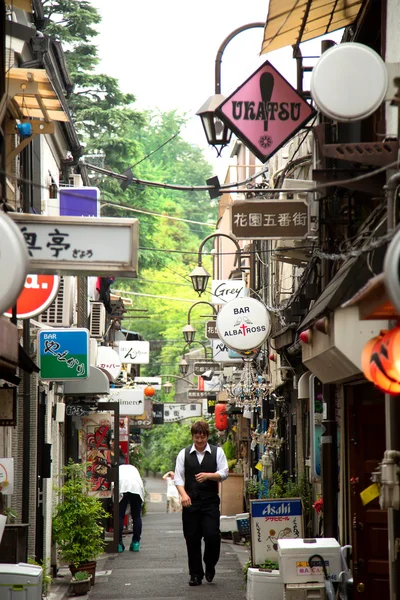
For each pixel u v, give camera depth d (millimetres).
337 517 16422
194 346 79750
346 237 15000
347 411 14742
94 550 19594
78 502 19797
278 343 22984
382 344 8523
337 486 16422
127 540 29938
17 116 14539
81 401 26047
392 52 12336
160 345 81375
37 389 19906
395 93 11344
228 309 22391
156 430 87250
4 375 12250
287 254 17578
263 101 14039
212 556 19641
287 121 14000
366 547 13578
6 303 8648
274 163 25516
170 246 75750
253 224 14727
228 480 31359
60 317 20109
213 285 28984
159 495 66750
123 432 42969
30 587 12031
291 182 16953
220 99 14430
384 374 8430
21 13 18625
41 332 19859
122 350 48500
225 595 18016
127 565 22906
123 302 48062
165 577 20609
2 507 15219
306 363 13578
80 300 30469
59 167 26656
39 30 20234
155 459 86312
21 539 14133
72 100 51281
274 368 27938
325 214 15125
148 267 65688
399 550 11375
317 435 18703
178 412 58844
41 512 20203
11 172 17031
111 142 50938
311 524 19609
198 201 79312
